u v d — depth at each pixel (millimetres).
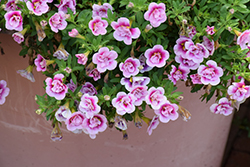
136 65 556
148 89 572
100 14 583
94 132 564
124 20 539
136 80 547
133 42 556
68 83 586
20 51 625
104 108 595
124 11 583
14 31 593
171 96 572
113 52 545
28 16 556
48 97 571
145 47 571
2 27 589
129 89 555
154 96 555
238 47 580
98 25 547
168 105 560
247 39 566
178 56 577
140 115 594
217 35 568
